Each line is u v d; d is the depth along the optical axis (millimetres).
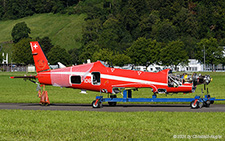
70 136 26031
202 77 43250
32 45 47594
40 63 47594
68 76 45594
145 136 25781
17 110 39188
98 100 42469
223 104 46781
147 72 43625
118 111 38750
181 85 43125
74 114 35562
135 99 42125
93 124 29875
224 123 30016
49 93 70500
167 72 43438
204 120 31422
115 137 25594
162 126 28938
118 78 43438
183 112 36625
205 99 42281
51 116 34281
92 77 44688
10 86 96750
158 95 61406
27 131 27641
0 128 28703
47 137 25891
